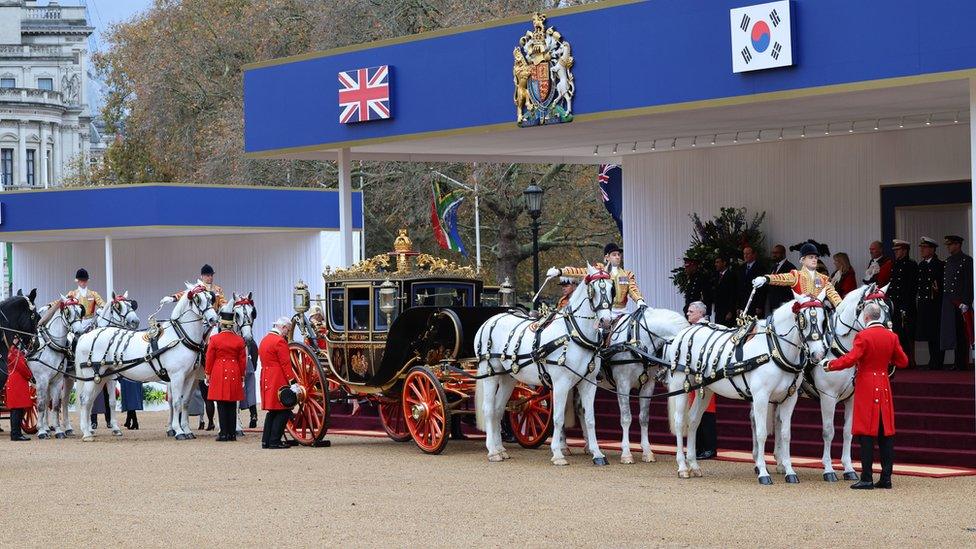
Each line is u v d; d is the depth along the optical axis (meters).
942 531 12.80
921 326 22.14
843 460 16.67
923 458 17.78
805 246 16.41
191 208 32.69
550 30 21.70
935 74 17.70
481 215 50.78
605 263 18.52
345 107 24.69
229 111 48.03
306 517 13.94
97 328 24.02
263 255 35.00
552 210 48.91
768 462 18.22
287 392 21.11
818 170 24.98
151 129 52.66
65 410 24.38
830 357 16.03
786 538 12.53
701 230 25.38
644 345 18.20
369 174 44.28
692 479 16.67
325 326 22.16
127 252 36.81
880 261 22.75
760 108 20.59
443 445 19.77
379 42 24.25
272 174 47.75
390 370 20.44
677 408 16.94
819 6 18.75
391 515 14.04
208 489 16.19
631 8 20.80
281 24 49.59
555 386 18.20
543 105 21.86
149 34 54.03
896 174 24.03
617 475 17.17
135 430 25.59
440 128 23.44
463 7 41.97
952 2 17.53
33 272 38.34
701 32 20.02
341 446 21.62
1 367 21.89
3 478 17.44
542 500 15.01
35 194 33.84
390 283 20.36
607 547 12.19
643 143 25.91
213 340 22.70
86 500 15.36
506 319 19.16
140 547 12.40
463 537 12.72
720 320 24.14
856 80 18.44
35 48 116.56
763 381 16.02
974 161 17.69
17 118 105.56
